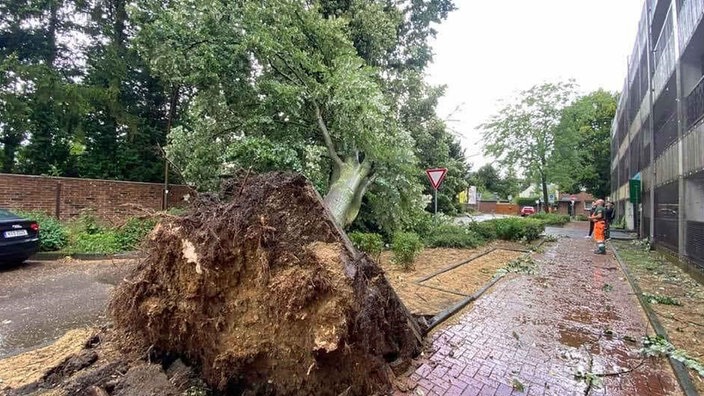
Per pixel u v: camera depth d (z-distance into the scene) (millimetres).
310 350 2270
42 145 12289
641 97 14664
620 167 22297
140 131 13734
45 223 8086
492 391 2643
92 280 5926
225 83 7902
